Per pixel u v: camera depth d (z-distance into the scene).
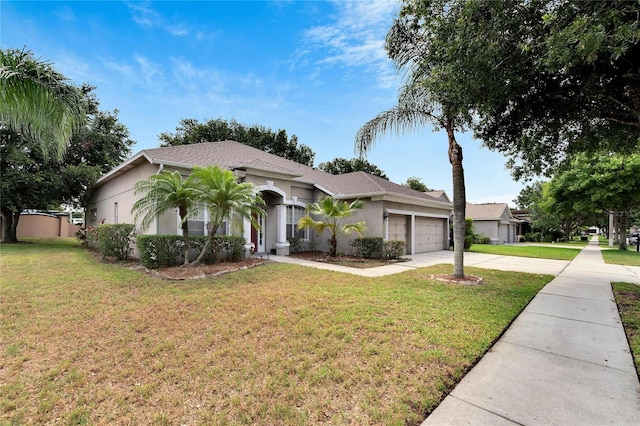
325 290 7.14
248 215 9.51
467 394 3.21
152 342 4.30
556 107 7.03
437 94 6.62
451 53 5.68
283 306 5.89
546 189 24.47
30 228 26.75
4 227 18.94
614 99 6.20
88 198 20.42
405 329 4.78
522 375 3.59
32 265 10.03
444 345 4.25
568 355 4.11
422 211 17.97
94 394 3.13
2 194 16.61
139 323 4.98
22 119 5.98
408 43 8.05
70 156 20.11
